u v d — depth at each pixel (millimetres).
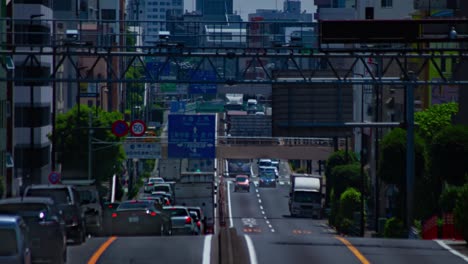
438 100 164500
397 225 117250
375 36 93000
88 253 60312
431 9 184500
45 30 183500
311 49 95875
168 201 152750
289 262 57375
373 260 59062
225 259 54844
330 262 57719
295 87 141500
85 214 76562
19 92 178250
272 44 98500
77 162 176625
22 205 53094
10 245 41688
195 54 96250
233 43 113625
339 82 96938
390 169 126938
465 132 113500
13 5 175625
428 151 117625
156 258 57750
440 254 63125
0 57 114625
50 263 52156
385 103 194500
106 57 104188
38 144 179250
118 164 182875
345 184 185625
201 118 167625
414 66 172750
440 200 102125
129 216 83938
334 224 173750
